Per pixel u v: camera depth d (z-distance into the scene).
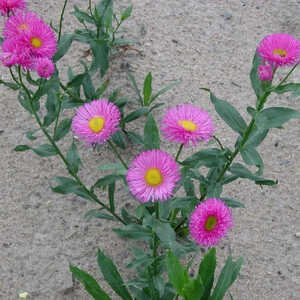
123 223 0.78
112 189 0.74
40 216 0.84
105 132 0.59
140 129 0.94
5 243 0.80
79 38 0.92
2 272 0.78
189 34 1.12
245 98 1.00
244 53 1.08
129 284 0.68
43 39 0.66
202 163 0.70
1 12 0.73
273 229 0.84
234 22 1.16
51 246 0.81
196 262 0.80
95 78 1.01
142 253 0.69
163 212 0.65
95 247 0.81
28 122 0.94
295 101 1.00
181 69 1.04
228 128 0.96
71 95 0.85
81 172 0.89
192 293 0.58
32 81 0.71
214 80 1.03
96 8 0.92
